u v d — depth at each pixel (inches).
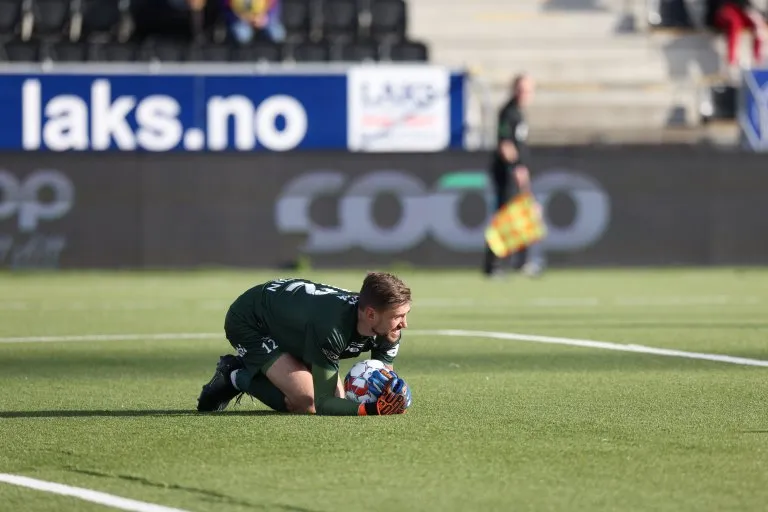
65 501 589.0
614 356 1208.2
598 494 594.9
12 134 2559.1
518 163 2338.8
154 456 691.4
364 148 2588.6
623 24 3302.2
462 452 697.6
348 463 668.1
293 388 825.5
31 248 2481.5
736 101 2967.5
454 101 2593.5
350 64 2876.5
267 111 2578.7
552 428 779.4
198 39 3029.0
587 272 2522.1
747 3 3171.8
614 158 2551.7
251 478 633.0
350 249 2524.6
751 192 2576.3
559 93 3129.9
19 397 945.5
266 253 2512.3
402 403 823.1
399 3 3142.2
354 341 814.5
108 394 963.3
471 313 1695.4
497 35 3284.9
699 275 2445.9
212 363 1170.0
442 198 2524.6
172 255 2504.9
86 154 2486.5
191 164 2502.5
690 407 873.5
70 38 3063.5
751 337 1379.2
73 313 1701.5
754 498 586.6
